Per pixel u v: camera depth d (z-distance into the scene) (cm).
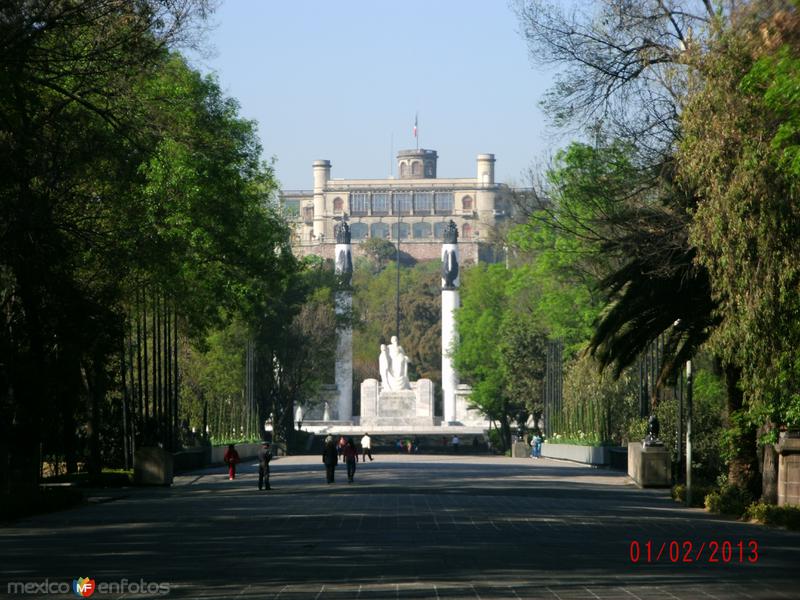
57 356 4162
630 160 3666
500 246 11812
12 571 1984
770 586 1775
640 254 3662
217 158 5262
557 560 2156
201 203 5269
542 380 10881
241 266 5828
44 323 3872
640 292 3678
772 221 2658
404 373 14850
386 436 14650
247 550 2356
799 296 2709
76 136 3603
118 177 3947
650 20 3428
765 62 2092
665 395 6253
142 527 2994
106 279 4534
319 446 12019
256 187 6412
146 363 5522
